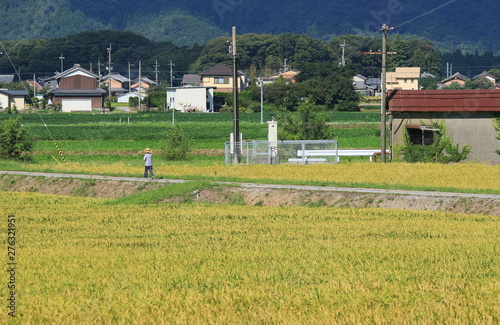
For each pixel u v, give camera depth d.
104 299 39.72
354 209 75.94
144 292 40.94
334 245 54.84
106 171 111.50
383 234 60.41
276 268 46.94
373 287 41.56
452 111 127.06
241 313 36.59
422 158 128.62
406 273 44.78
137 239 59.56
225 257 50.88
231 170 109.56
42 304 38.59
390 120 131.25
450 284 41.75
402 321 34.62
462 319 34.59
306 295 39.97
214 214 74.12
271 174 104.25
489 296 38.94
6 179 106.50
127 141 193.25
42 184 102.69
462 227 63.66
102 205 83.69
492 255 50.06
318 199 83.00
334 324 34.38
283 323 34.78
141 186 95.44
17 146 148.25
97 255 51.78
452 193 82.31
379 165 113.38
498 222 66.75
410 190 85.31
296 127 155.62
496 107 126.25
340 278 43.84
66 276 44.94
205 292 41.03
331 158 124.94
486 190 83.75
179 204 82.75
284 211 75.88
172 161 138.38
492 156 127.06
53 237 61.06
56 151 166.50
